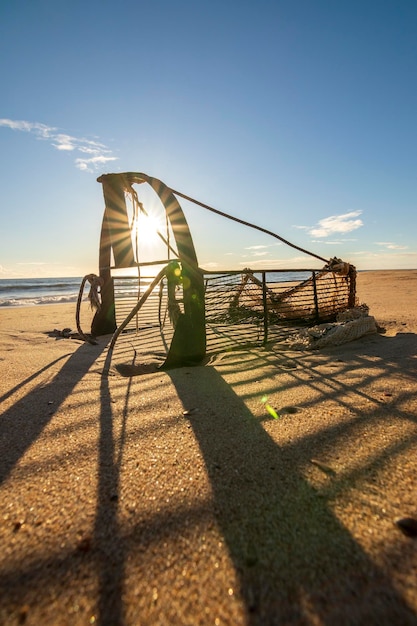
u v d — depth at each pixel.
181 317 3.90
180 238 4.06
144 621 0.98
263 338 5.30
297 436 2.06
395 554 1.17
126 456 1.89
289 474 1.67
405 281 20.20
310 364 3.78
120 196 5.16
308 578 1.10
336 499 1.47
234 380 3.26
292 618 0.97
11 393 3.04
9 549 1.25
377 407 2.45
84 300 18.73
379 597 1.02
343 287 6.71
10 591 1.08
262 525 1.34
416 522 1.31
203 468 1.75
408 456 1.78
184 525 1.35
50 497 1.55
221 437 2.08
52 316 9.73
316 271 5.96
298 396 2.75
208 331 6.30
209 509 1.44
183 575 1.12
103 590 1.08
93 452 1.95
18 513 1.45
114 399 2.82
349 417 2.30
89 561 1.19
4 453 1.96
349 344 4.71
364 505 1.43
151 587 1.09
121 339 5.86
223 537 1.28
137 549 1.24
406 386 2.87
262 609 1.00
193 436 2.11
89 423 2.34
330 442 1.97
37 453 1.95
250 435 2.10
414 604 1.00
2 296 25.20
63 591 1.08
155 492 1.57
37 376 3.60
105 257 6.15
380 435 2.02
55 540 1.29
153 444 2.02
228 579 1.10
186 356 3.92
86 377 3.55
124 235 5.35
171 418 2.39
